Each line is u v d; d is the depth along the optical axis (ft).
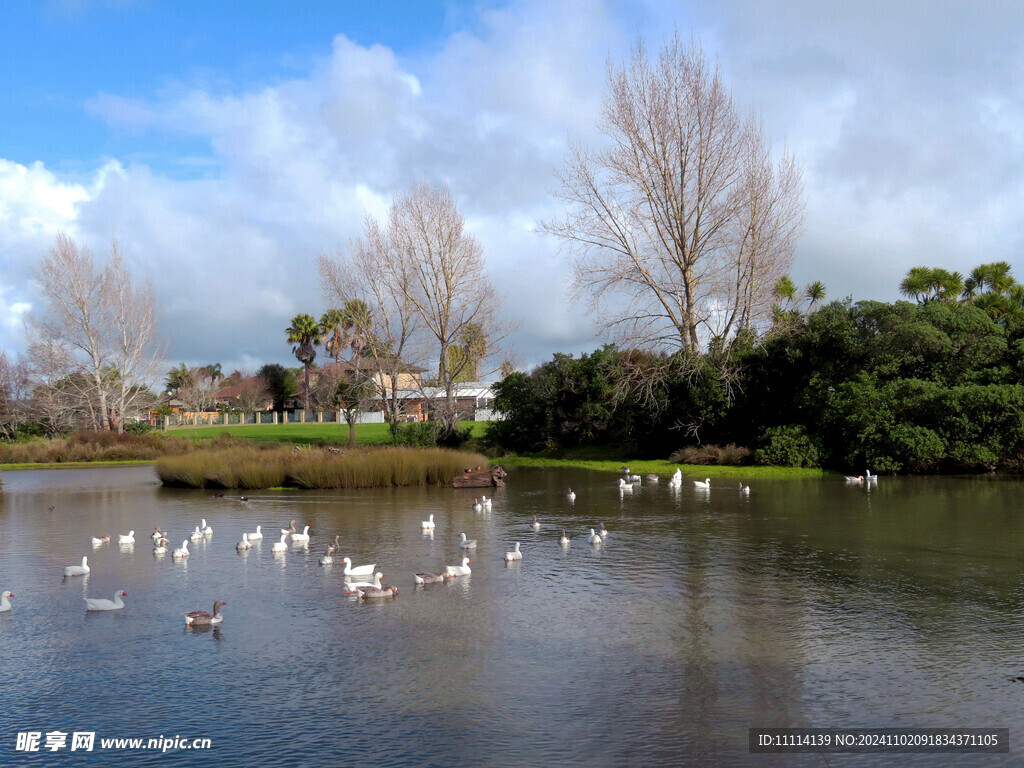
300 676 31.27
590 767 23.65
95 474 151.23
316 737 25.89
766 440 130.31
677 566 50.78
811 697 28.50
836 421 125.90
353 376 198.18
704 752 24.50
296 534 61.26
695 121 148.46
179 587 46.47
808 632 36.01
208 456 119.03
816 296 186.50
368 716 27.43
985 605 40.16
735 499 88.94
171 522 75.82
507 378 181.68
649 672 31.17
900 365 128.16
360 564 52.70
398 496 98.07
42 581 48.73
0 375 248.93
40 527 73.72
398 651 34.06
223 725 26.91
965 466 115.96
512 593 43.96
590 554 55.36
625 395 150.30
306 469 109.50
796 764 23.67
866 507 78.64
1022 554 53.16
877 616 38.40
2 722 27.48
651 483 112.16
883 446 115.96
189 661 33.19
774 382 139.64
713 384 141.08
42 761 24.48
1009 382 120.06
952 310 128.16
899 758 23.95
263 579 48.37
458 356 199.52
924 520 68.85
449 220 179.93
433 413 186.80
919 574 47.37
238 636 36.50
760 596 42.57
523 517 75.92
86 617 40.22
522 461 160.04
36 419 242.58
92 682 31.04
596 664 32.14
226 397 405.59
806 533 63.10
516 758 24.23
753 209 144.46
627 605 41.09
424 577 46.39
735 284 148.25
